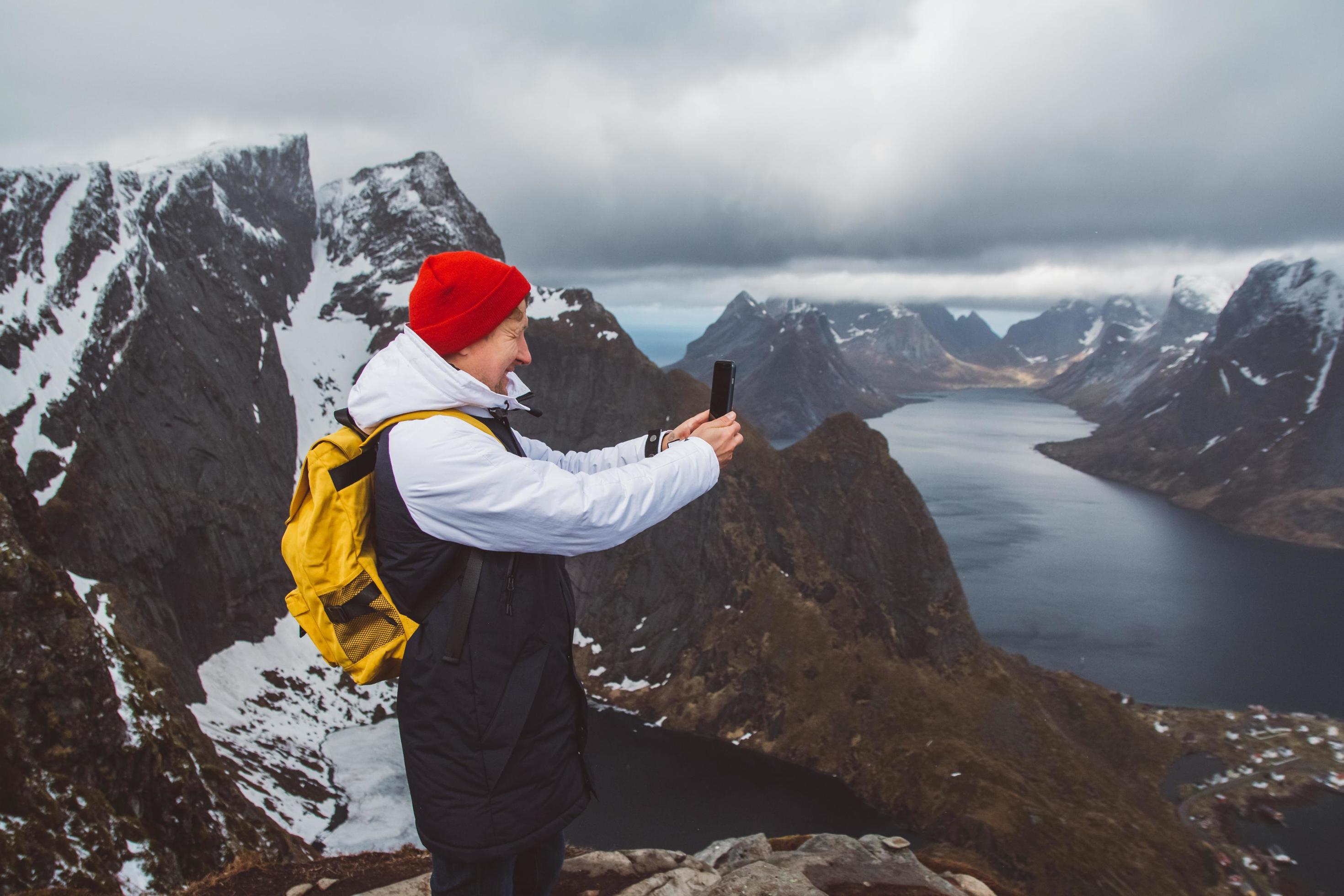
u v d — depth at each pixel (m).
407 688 2.67
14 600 27.25
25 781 21.91
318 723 108.62
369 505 2.71
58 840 20.89
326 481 2.63
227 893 9.05
